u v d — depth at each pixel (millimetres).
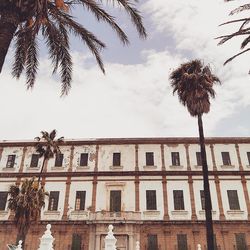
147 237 35781
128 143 41875
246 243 35312
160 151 41031
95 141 41969
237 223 36156
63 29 15289
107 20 14461
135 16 14250
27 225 27734
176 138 41656
